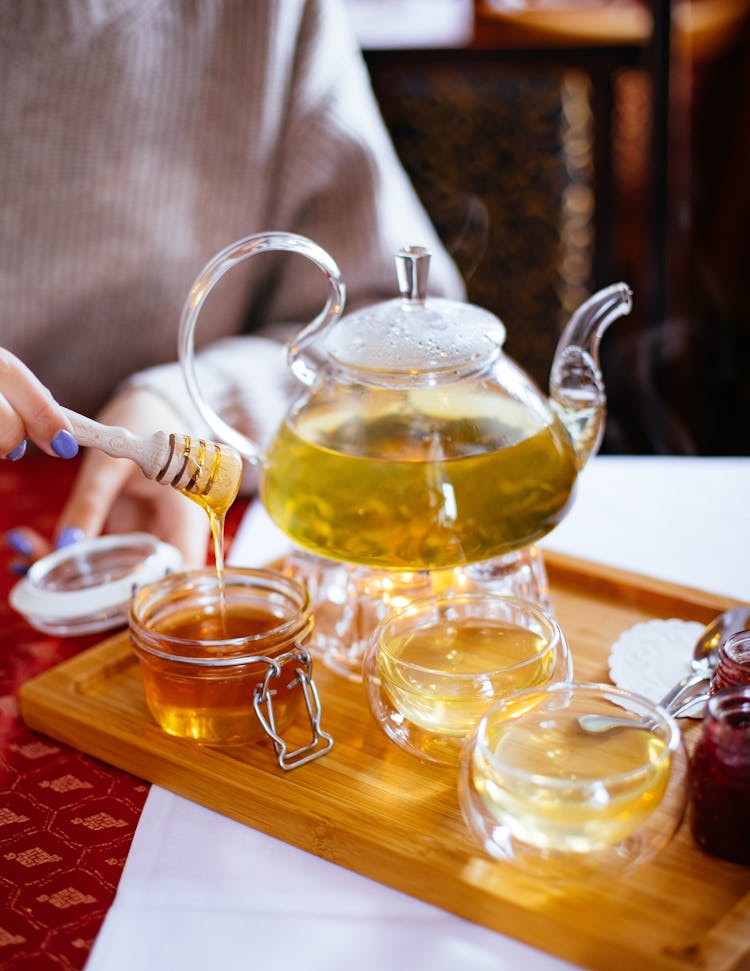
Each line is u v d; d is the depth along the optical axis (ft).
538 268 5.14
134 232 3.82
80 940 1.65
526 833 1.60
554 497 2.10
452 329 2.07
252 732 2.03
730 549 2.75
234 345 3.65
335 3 4.07
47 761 2.12
